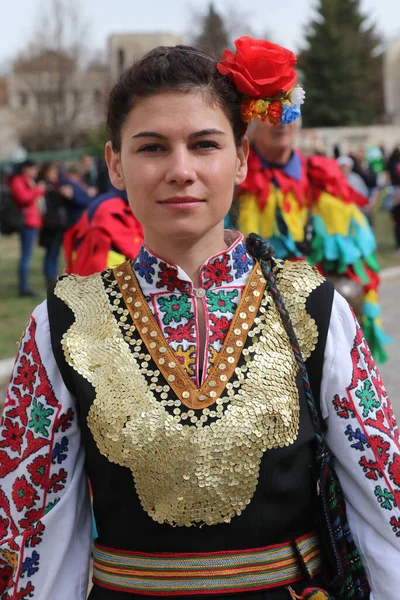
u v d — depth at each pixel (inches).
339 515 59.0
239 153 63.5
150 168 57.4
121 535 56.8
